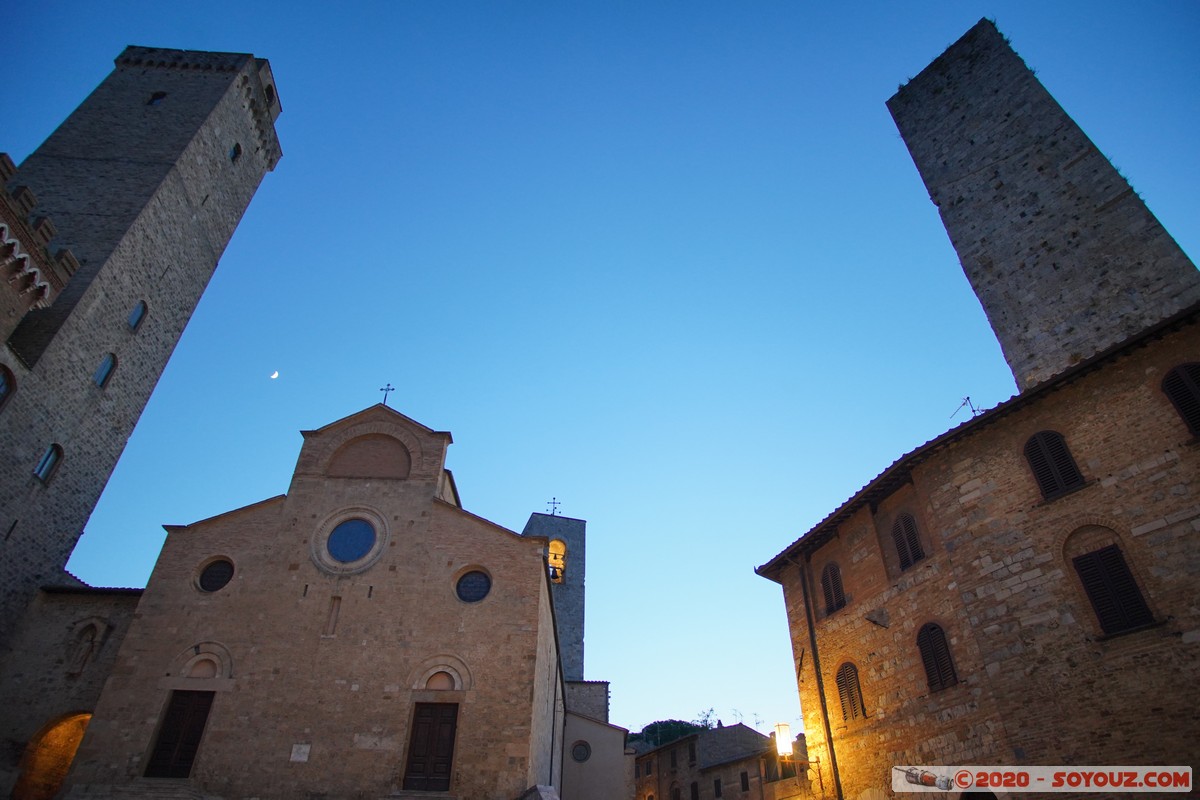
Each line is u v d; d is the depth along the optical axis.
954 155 33.94
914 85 37.56
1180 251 24.67
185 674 25.67
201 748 24.02
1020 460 21.52
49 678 27.66
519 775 23.55
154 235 37.31
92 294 32.59
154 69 45.75
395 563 28.02
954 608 21.83
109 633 28.67
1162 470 18.45
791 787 40.81
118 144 39.84
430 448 31.41
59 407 30.97
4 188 25.58
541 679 28.83
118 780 23.48
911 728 22.41
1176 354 19.16
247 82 47.09
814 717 27.23
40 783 26.98
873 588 25.53
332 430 31.86
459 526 29.00
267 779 23.48
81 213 35.66
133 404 36.00
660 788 56.75
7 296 26.39
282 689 25.19
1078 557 19.31
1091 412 20.38
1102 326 25.52
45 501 30.42
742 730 51.38
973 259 30.88
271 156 50.62
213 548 28.52
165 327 38.50
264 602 27.12
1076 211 28.14
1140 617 17.72
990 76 34.19
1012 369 27.77
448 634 26.34
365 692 25.14
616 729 44.41
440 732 24.58
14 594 28.83
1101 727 17.47
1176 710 16.44
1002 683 19.69
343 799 23.11
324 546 28.58
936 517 23.19
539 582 27.92
